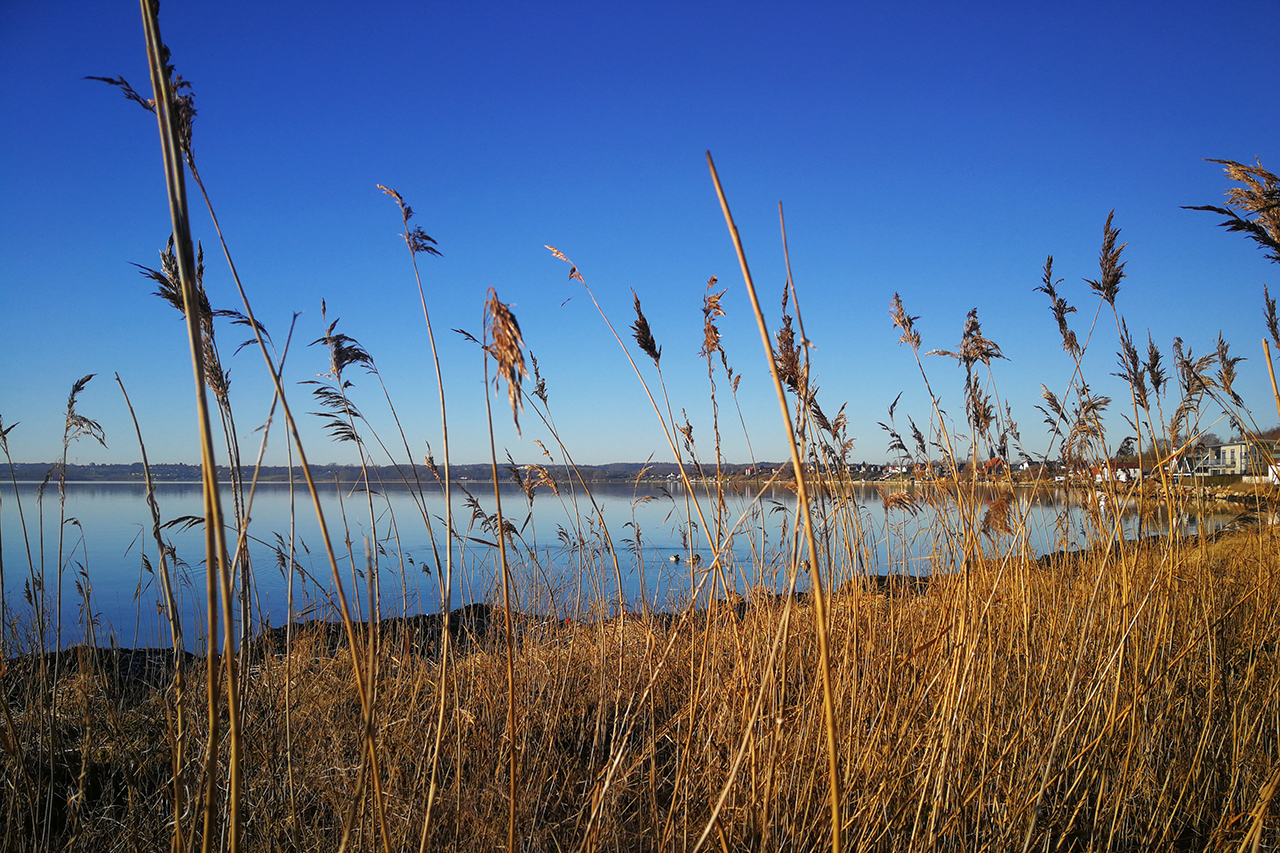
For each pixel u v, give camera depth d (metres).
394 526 4.82
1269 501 4.50
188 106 2.21
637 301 3.66
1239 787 3.73
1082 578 4.70
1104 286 4.51
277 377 2.18
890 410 5.12
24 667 4.91
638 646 5.58
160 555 2.60
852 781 3.40
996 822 3.54
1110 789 3.87
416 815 3.48
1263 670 4.31
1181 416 4.93
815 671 3.80
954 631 3.71
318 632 5.74
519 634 5.86
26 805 3.66
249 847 3.30
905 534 5.33
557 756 4.28
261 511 22.12
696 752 3.85
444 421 2.75
